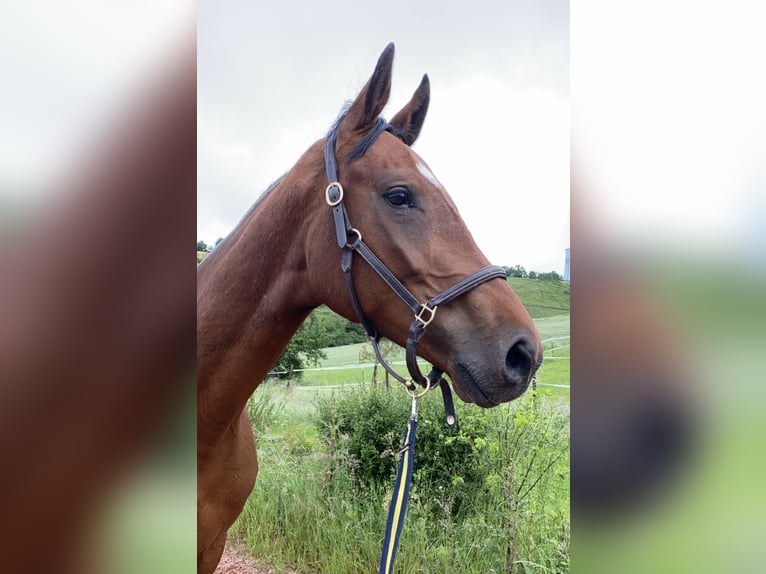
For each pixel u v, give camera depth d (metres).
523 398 2.86
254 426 3.74
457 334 1.39
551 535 2.57
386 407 3.06
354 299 1.48
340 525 2.89
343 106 1.64
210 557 1.87
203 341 1.59
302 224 1.56
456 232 1.45
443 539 2.63
